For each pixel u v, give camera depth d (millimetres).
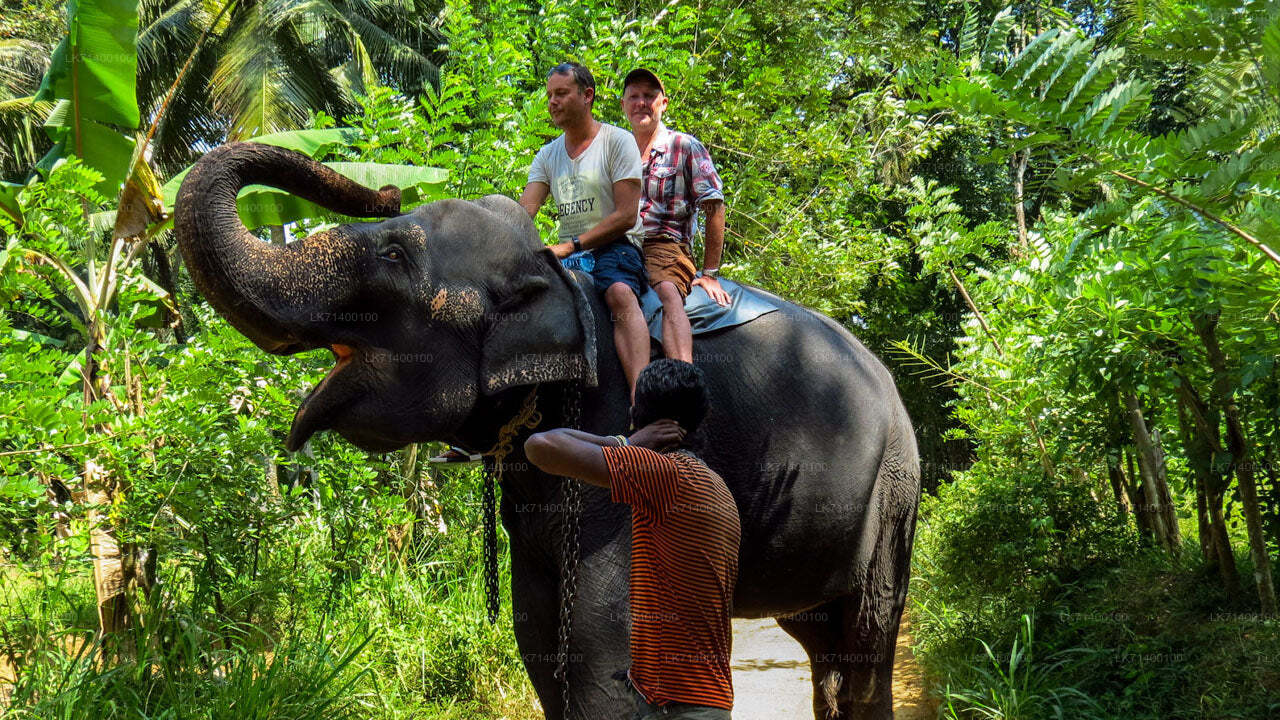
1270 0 3373
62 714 4207
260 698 4516
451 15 8109
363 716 5219
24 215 4691
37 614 5980
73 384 5340
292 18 14828
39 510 5012
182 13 14766
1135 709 4938
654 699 2760
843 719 4309
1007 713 5020
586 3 9078
